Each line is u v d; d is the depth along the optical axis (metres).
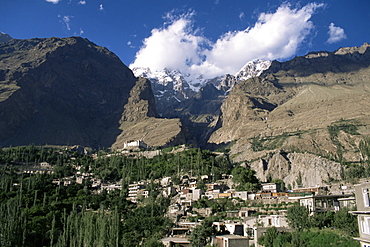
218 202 164.00
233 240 106.12
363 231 74.06
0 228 128.12
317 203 111.62
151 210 164.88
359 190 75.88
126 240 124.56
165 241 120.88
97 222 131.50
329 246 86.62
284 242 94.50
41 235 139.88
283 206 133.75
